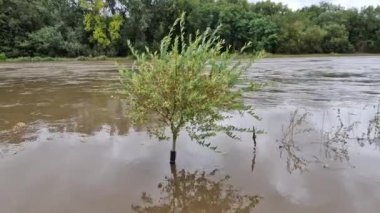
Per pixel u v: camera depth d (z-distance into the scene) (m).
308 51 70.12
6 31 46.50
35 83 19.52
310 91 15.97
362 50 77.81
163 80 5.93
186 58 5.91
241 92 6.32
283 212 4.75
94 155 6.89
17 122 9.67
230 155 6.87
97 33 50.44
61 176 5.90
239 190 5.41
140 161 6.57
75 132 8.58
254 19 65.00
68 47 48.25
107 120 9.80
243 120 9.59
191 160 6.61
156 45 50.94
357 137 7.96
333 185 5.53
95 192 5.33
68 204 4.96
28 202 5.01
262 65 36.78
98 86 17.81
